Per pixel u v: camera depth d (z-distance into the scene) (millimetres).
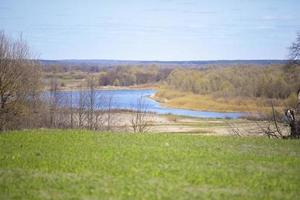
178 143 28000
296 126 35688
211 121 80000
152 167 20406
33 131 33094
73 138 29141
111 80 192750
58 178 18234
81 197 15617
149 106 116375
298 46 53375
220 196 15898
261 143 28859
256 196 15977
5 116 47719
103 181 17828
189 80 147750
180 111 109688
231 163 21656
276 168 20688
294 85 75875
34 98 51594
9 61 48344
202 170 19938
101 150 24609
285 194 16312
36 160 21625
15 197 15555
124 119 68312
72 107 54562
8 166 20375
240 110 107688
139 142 28047
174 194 16047
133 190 16484
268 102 91875
